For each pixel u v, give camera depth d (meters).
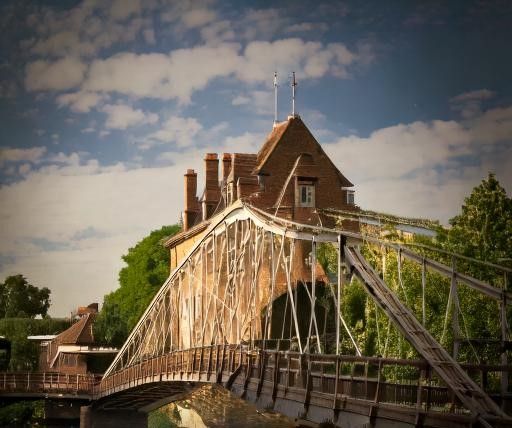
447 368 29.66
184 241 96.12
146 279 115.44
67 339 111.31
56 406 93.25
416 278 51.09
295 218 77.31
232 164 81.00
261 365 44.19
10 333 127.12
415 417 29.44
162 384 71.25
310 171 78.31
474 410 27.34
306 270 71.81
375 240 35.94
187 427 83.75
